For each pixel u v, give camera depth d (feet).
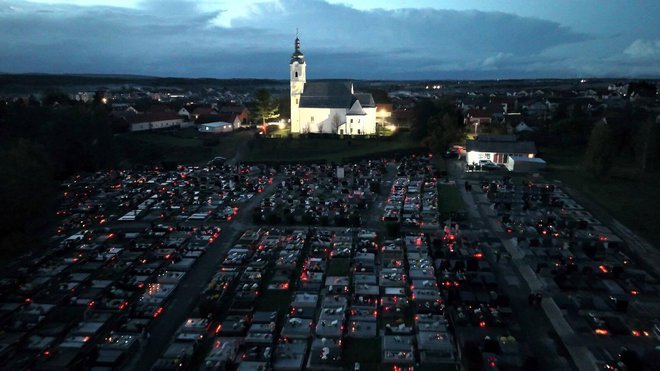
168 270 186.70
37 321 147.95
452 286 166.81
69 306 157.38
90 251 205.05
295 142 458.50
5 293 166.30
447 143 407.03
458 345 135.13
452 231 223.71
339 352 130.72
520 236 216.54
